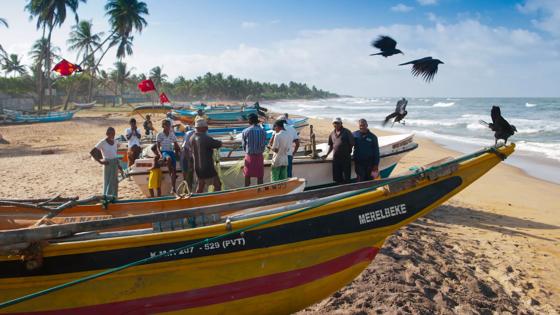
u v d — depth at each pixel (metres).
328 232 4.33
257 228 4.14
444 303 5.47
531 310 5.81
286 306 4.57
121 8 55.25
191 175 9.04
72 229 3.80
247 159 8.77
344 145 9.11
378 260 6.55
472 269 6.93
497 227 9.34
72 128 33.66
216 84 146.50
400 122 3.35
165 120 9.27
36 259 3.70
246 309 4.39
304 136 26.27
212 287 4.20
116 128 33.69
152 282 4.03
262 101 166.00
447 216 10.08
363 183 4.88
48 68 55.06
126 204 5.74
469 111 68.06
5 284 3.84
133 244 3.91
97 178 13.24
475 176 4.59
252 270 4.25
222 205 4.32
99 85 89.56
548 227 9.47
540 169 18.06
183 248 3.96
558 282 6.68
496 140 4.61
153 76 99.88
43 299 3.90
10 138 26.39
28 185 12.20
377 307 5.18
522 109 72.38
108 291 3.97
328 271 4.49
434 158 19.41
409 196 4.48
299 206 4.27
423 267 6.50
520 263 7.32
